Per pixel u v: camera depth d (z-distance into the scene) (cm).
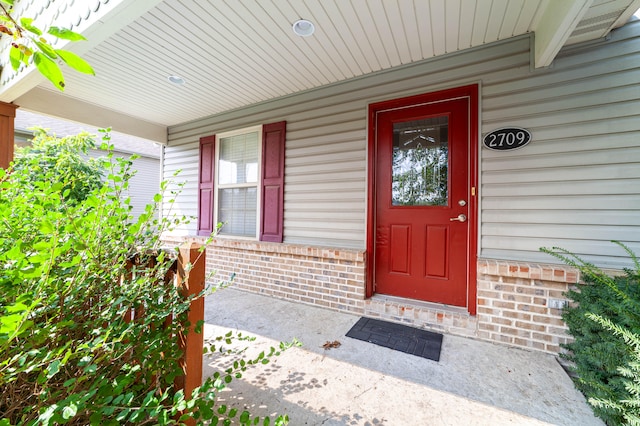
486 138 245
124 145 890
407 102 286
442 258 274
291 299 338
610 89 209
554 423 146
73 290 102
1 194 117
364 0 198
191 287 138
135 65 290
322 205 332
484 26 223
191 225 464
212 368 195
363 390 172
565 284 210
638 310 135
